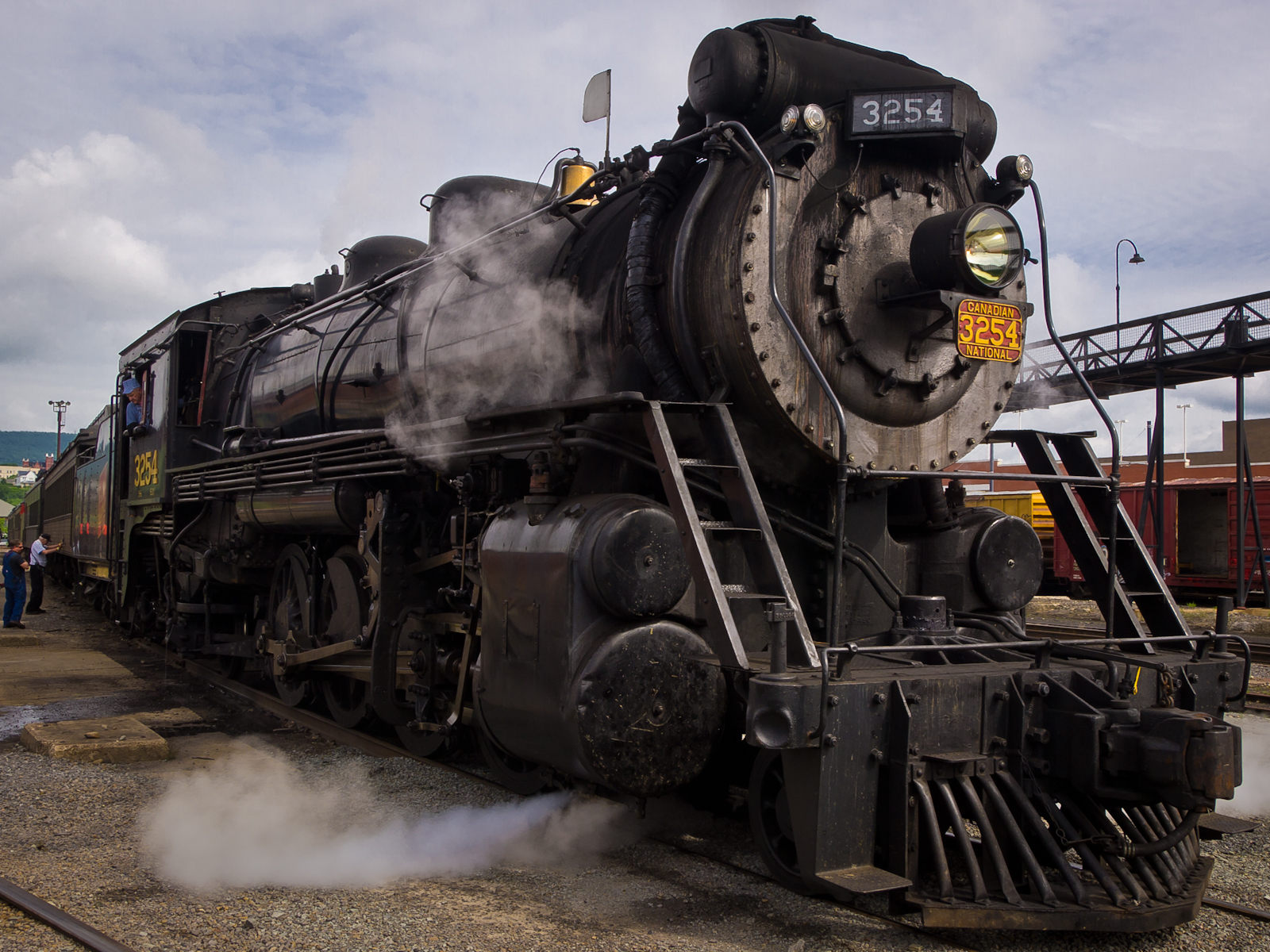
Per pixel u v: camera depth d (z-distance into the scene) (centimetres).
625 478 403
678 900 342
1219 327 1441
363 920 320
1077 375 407
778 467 404
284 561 738
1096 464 477
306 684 693
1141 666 359
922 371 414
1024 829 340
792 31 435
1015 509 2145
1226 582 1808
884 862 312
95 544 1300
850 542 423
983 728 331
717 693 371
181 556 885
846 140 397
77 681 879
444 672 501
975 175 442
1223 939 316
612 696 347
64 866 372
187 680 890
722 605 316
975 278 372
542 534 385
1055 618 1669
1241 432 1588
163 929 311
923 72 452
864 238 401
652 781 355
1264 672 962
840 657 307
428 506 552
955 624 426
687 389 406
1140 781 315
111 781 496
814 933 313
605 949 298
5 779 497
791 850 352
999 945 309
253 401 817
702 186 389
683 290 388
